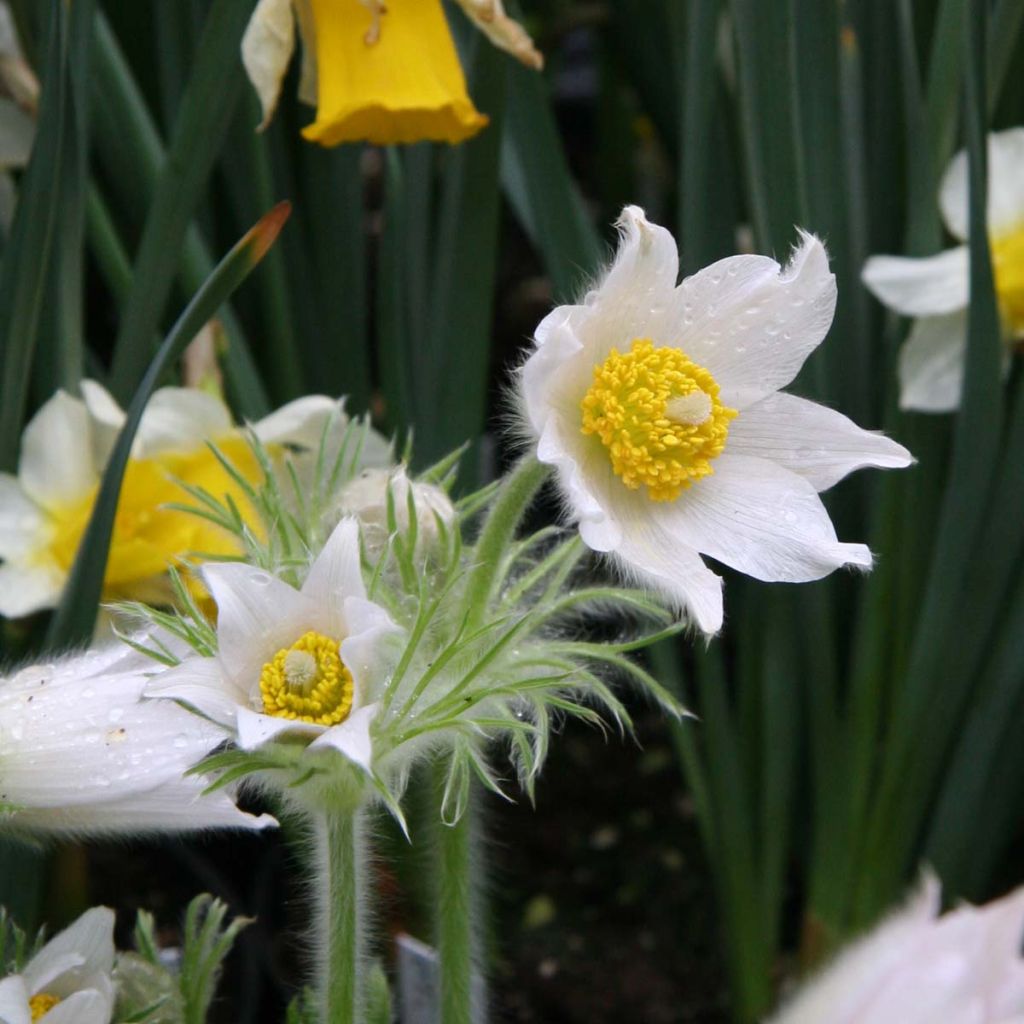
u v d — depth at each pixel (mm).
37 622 725
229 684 575
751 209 774
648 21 940
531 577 617
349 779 589
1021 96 804
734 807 793
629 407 594
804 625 776
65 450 708
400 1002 718
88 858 874
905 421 773
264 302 795
